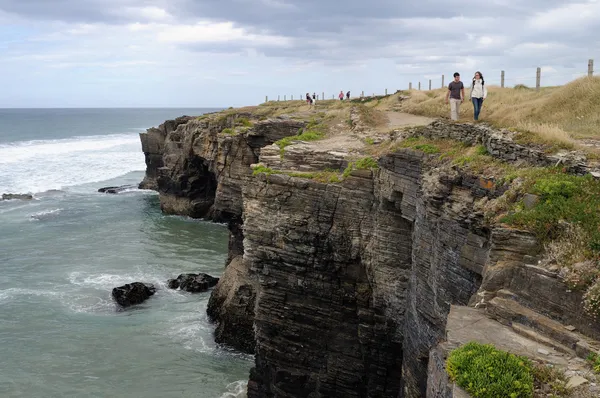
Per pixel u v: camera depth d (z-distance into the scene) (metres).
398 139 26.97
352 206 26.02
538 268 12.35
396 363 25.25
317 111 59.47
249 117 68.56
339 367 26.69
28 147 137.75
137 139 178.62
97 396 29.14
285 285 27.95
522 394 9.56
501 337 11.40
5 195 81.88
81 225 66.81
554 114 29.03
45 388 29.70
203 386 30.55
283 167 30.30
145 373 31.67
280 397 28.22
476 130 21.66
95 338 35.78
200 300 42.66
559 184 14.45
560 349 10.76
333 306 26.89
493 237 13.77
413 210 22.34
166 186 75.62
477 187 17.52
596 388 9.45
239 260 40.84
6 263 50.62
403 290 24.14
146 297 42.66
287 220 27.41
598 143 20.05
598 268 11.43
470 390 9.90
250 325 34.59
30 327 37.06
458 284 17.44
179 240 60.84
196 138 69.81
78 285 45.19
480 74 24.98
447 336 11.84
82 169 111.38
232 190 52.41
